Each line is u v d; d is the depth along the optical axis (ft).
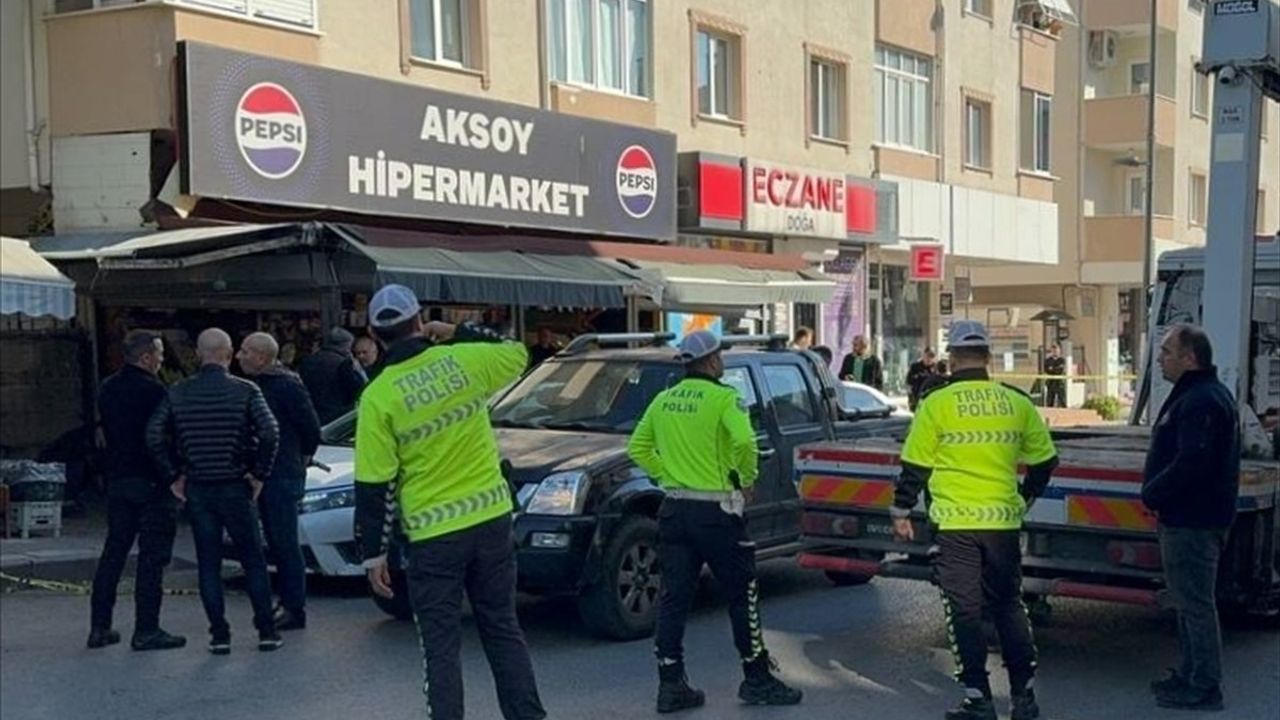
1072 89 114.11
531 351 57.82
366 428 18.26
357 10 50.01
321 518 31.42
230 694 23.89
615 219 59.82
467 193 52.11
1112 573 23.75
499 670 18.95
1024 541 24.61
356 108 47.60
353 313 49.62
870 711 22.72
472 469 18.78
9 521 39.50
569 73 60.44
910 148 84.74
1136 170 118.62
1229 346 27.81
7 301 34.24
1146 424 35.68
